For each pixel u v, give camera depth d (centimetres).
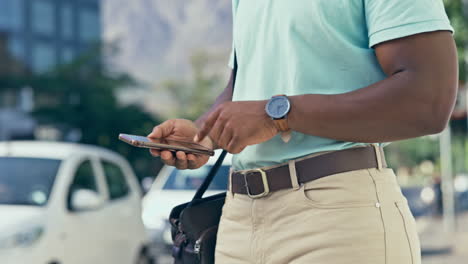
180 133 194
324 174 168
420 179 4566
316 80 172
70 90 3584
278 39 177
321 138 169
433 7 158
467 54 1645
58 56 4719
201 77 4597
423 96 153
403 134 156
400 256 168
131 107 3631
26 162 650
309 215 168
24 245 552
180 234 200
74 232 610
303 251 168
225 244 184
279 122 161
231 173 186
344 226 164
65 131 3562
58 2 4738
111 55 3778
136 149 3525
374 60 169
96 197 646
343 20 170
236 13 200
